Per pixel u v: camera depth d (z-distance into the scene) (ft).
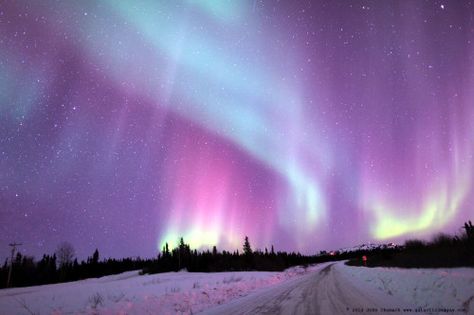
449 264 68.33
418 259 85.66
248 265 222.69
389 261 112.57
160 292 66.80
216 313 32.30
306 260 371.76
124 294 63.93
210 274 155.84
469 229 73.61
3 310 47.55
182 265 252.42
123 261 298.56
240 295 50.65
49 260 231.71
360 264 147.64
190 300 44.86
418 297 29.19
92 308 43.98
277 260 244.01
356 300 32.83
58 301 55.52
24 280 204.23
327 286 53.01
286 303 35.24
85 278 242.17
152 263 262.26
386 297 32.94
